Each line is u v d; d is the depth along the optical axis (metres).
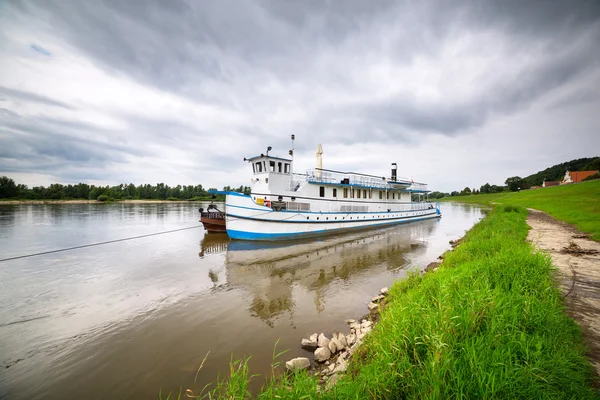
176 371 6.51
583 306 6.39
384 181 34.72
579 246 13.81
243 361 6.77
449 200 151.88
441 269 10.06
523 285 6.64
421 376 3.71
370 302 10.42
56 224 37.53
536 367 3.60
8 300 11.07
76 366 6.82
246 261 17.19
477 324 4.75
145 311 9.96
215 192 22.97
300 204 25.27
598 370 3.94
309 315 9.39
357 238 25.95
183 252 20.08
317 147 32.41
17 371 6.68
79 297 11.36
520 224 22.23
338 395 3.87
